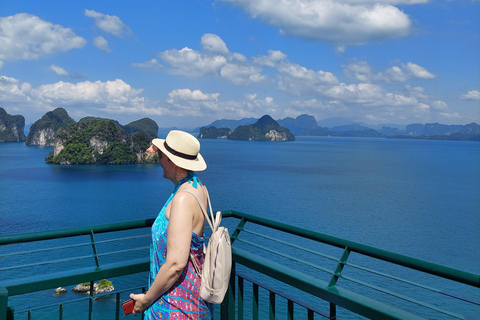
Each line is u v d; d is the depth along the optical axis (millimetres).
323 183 117875
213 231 2340
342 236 56125
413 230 61344
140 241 43062
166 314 2297
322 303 26672
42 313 23547
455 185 121000
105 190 101938
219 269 2273
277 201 84438
